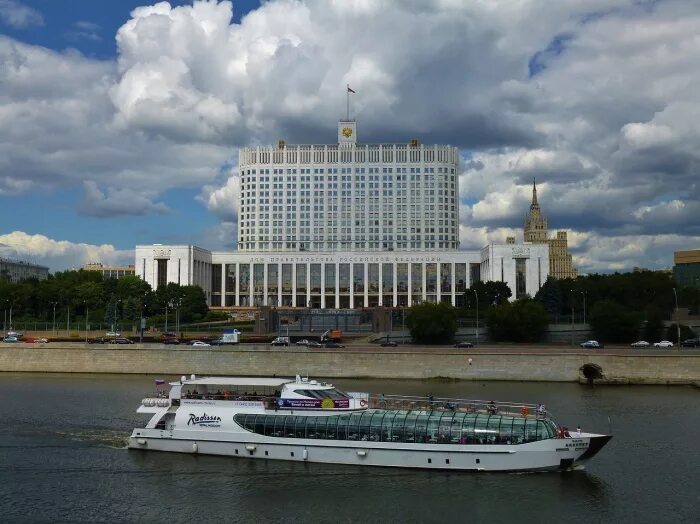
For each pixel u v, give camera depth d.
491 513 64.12
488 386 138.88
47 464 78.31
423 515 63.91
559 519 62.75
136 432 83.88
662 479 72.88
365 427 77.19
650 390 133.38
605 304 199.12
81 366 160.25
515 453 73.62
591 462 78.50
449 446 74.62
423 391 130.50
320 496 68.44
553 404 115.00
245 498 68.06
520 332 199.75
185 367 156.25
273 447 79.31
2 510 65.25
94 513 64.62
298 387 81.69
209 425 81.50
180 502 67.19
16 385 138.62
